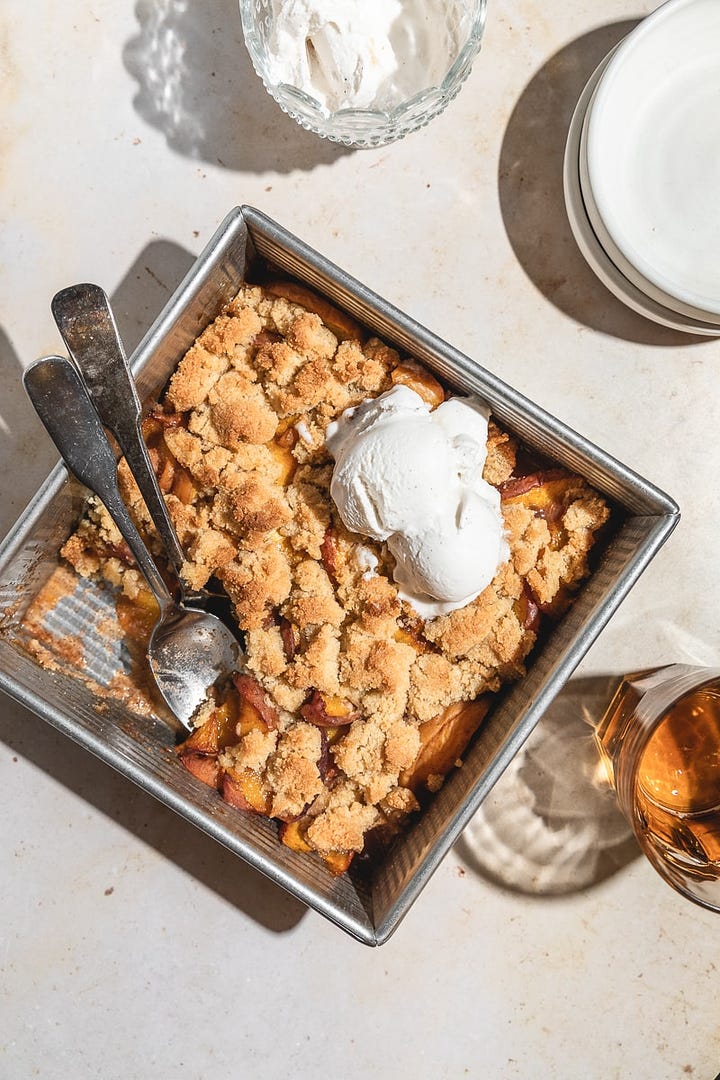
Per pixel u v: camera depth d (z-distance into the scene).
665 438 0.69
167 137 0.70
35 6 0.70
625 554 0.61
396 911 0.60
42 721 0.70
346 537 0.64
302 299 0.64
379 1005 0.70
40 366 0.60
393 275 0.70
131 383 0.61
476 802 0.59
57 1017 0.70
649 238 0.69
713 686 0.65
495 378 0.61
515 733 0.59
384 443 0.61
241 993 0.70
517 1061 0.70
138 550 0.63
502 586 0.64
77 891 0.70
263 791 0.65
